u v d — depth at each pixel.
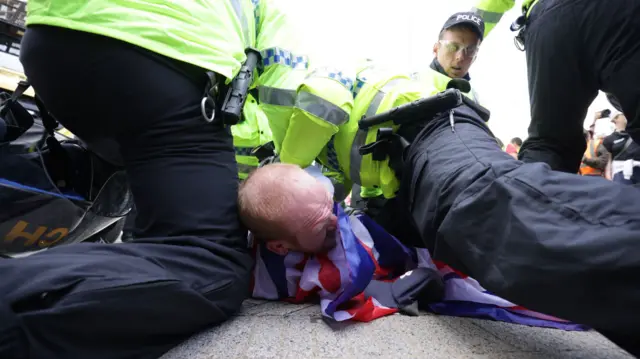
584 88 1.08
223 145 1.00
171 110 0.87
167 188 0.88
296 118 1.21
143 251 0.77
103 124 0.87
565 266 0.60
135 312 0.67
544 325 0.94
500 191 0.73
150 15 0.84
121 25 0.80
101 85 0.82
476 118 1.14
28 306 0.56
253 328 0.92
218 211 0.93
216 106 0.99
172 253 0.81
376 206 1.68
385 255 1.31
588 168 4.62
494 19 1.89
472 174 0.84
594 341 0.84
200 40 0.90
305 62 1.27
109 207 1.34
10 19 3.12
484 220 0.76
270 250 1.12
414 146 1.12
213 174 0.94
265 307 1.10
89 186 1.37
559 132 1.21
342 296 0.97
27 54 0.84
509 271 0.69
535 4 1.13
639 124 0.92
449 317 1.01
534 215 0.66
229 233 0.95
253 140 1.87
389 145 1.23
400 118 1.18
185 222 0.88
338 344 0.81
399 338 0.85
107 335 0.65
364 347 0.80
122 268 0.68
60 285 0.59
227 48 0.97
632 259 0.55
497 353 0.77
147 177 0.89
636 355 0.62
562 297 0.62
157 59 0.85
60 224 1.22
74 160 1.36
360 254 1.03
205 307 0.81
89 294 0.61
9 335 0.52
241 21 1.13
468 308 1.04
